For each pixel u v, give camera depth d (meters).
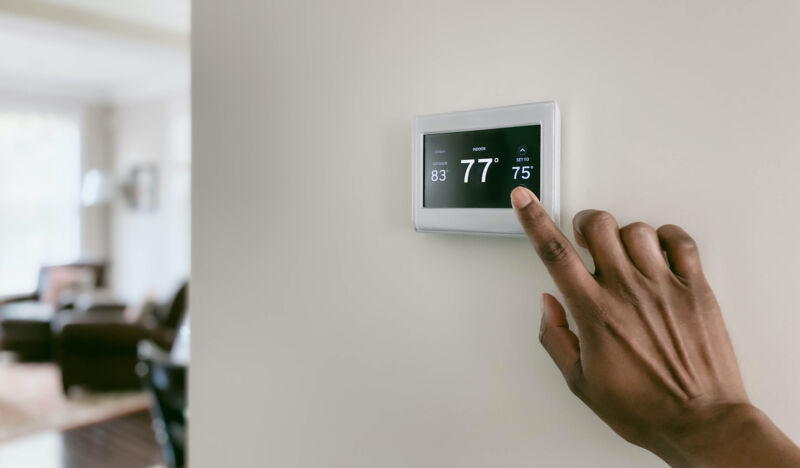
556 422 0.55
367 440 0.69
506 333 0.58
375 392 0.68
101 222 6.70
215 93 0.83
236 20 0.80
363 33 0.67
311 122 0.72
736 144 0.45
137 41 3.96
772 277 0.44
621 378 0.43
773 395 0.44
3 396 3.92
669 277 0.43
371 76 0.66
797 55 0.43
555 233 0.44
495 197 0.53
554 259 0.44
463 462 0.61
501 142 0.53
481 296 0.59
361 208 0.68
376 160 0.66
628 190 0.50
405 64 0.64
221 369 0.84
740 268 0.45
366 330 0.68
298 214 0.74
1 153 5.95
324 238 0.72
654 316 0.43
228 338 0.83
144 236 6.32
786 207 0.43
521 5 0.55
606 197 0.51
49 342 4.69
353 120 0.68
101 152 6.63
